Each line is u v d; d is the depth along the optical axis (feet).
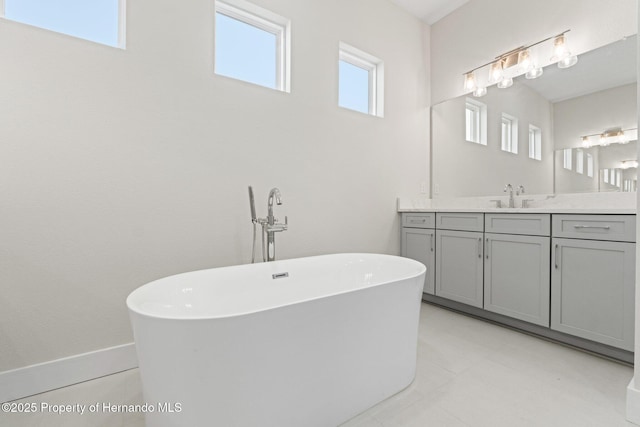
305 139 7.43
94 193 4.93
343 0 8.18
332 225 7.97
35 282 4.51
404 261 6.01
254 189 6.64
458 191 9.44
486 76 8.80
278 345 3.35
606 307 5.28
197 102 5.92
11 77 4.34
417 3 9.41
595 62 6.69
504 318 7.08
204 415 3.07
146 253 5.40
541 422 3.86
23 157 4.42
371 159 8.79
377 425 3.85
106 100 5.02
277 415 3.39
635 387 3.89
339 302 3.81
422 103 10.17
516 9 8.10
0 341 4.29
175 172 5.68
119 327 5.16
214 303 4.92
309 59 7.50
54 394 4.48
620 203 6.27
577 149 6.93
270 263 5.73
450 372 5.08
